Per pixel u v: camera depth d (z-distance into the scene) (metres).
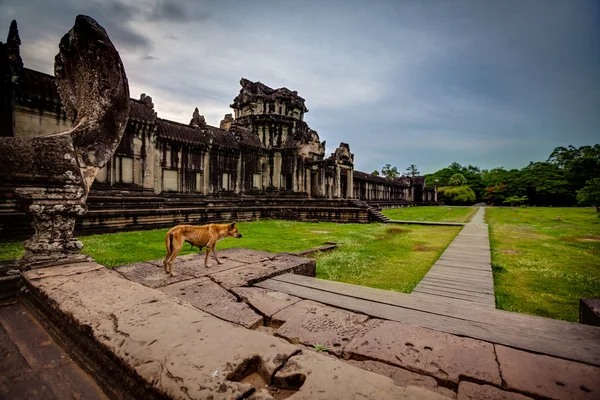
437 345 3.08
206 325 2.90
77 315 3.21
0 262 5.06
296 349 2.46
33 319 4.11
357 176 46.19
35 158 4.96
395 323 3.61
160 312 3.22
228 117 37.75
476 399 2.28
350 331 3.43
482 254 11.22
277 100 33.91
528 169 86.69
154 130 20.28
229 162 27.52
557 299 6.56
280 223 23.33
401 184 68.94
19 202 5.17
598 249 13.09
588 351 2.96
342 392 1.93
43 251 5.15
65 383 2.84
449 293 6.56
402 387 1.98
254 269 6.02
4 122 14.02
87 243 11.73
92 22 5.64
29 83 14.90
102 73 5.66
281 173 31.30
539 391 2.33
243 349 2.46
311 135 31.53
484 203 96.44
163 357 2.37
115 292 3.87
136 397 2.35
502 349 2.99
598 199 34.50
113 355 2.55
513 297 6.71
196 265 6.36
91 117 5.66
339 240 14.31
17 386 2.80
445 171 111.94
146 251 10.12
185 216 19.53
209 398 1.92
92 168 5.64
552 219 31.88
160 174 21.72
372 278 7.88
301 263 6.60
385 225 23.22
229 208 23.02
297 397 1.88
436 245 13.62
